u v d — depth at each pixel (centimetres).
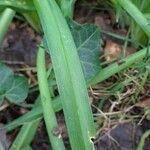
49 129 12
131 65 13
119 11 14
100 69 13
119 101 14
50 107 12
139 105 14
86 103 10
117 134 14
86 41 13
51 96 13
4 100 14
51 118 12
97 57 13
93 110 14
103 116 14
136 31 14
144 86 14
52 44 11
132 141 14
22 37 16
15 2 12
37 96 15
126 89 14
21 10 13
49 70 13
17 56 15
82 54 13
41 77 12
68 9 13
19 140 13
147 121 14
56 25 11
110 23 16
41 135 14
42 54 13
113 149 14
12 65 15
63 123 14
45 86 12
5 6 12
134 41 15
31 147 14
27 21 15
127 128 14
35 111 13
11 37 16
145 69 14
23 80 13
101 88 14
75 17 16
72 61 10
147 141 14
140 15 12
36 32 16
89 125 10
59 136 12
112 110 14
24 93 13
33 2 12
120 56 15
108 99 14
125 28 16
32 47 16
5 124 14
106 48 15
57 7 11
